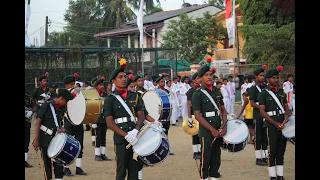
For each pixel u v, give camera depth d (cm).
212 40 3338
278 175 868
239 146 758
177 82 1981
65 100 779
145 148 675
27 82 2644
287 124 841
